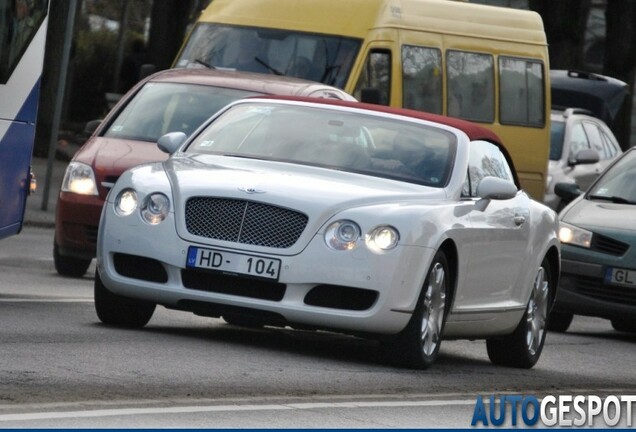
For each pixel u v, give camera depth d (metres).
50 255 46.38
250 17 51.31
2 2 32.25
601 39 130.75
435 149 28.98
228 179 26.72
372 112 29.95
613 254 39.41
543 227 31.56
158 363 24.05
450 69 53.28
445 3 53.59
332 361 26.77
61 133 100.94
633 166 42.97
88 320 29.03
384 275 25.83
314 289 26.03
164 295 26.56
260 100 30.64
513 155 56.44
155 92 41.81
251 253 25.98
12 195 33.03
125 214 26.95
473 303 28.64
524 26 57.22
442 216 27.03
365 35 50.28
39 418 18.56
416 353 26.75
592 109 77.69
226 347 26.97
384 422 20.95
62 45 85.81
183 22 93.25
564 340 38.16
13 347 24.41
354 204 26.25
